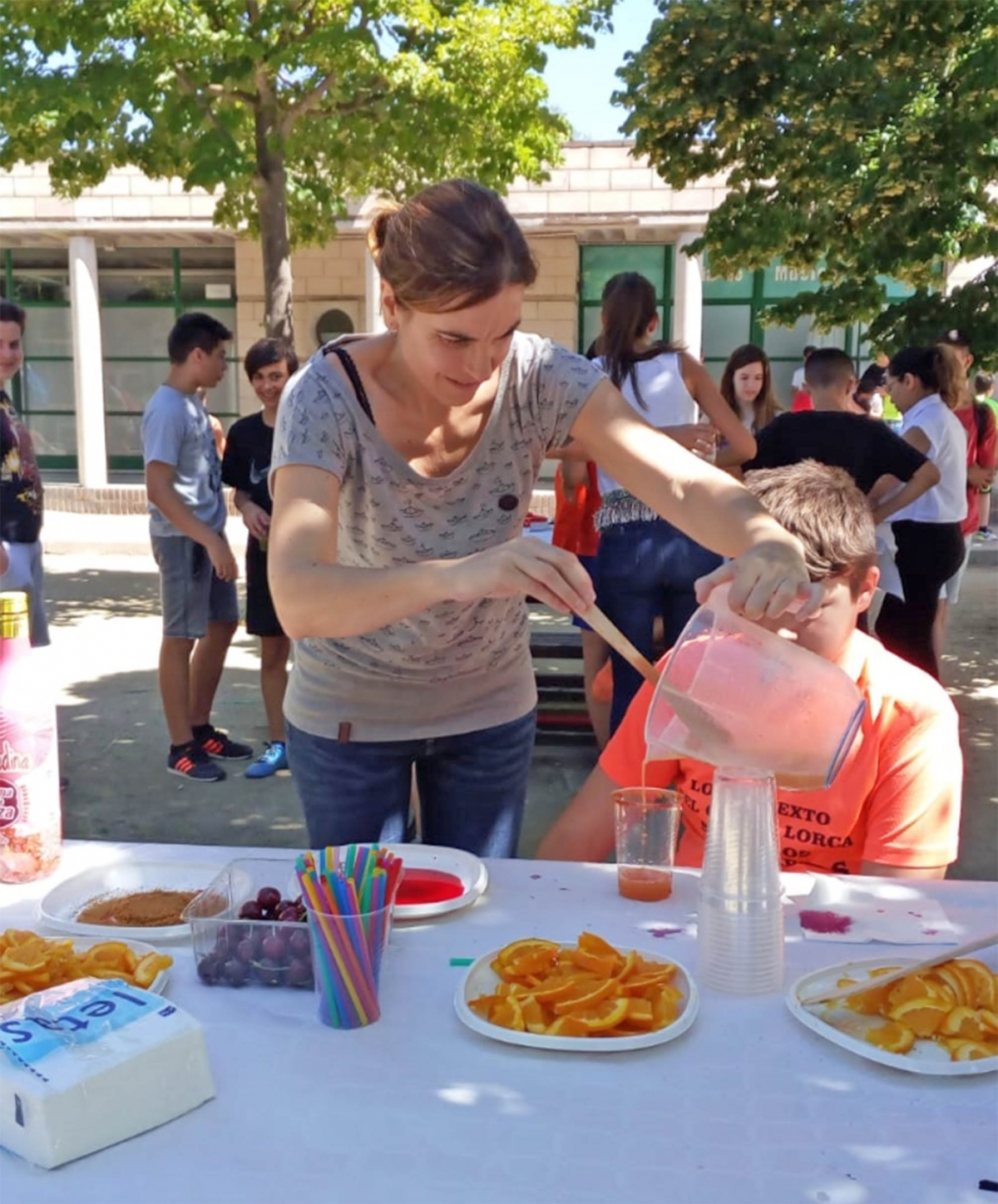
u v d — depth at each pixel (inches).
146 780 174.4
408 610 56.4
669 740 53.1
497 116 285.4
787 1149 40.5
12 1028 42.6
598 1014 48.0
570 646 188.5
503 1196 38.1
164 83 256.5
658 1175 39.1
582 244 516.7
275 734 177.8
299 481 64.6
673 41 249.6
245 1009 50.2
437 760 80.4
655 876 61.2
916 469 170.2
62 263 569.9
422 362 61.1
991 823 156.9
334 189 348.8
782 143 244.7
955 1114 42.7
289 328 296.5
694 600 144.3
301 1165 39.6
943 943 56.4
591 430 70.0
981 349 227.3
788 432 174.6
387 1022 48.9
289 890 58.7
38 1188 38.6
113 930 56.9
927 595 186.2
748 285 520.1
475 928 58.0
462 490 70.7
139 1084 41.3
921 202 222.4
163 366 577.0
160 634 280.2
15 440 147.9
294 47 258.2
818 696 51.0
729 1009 50.1
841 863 70.8
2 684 62.4
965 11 222.4
